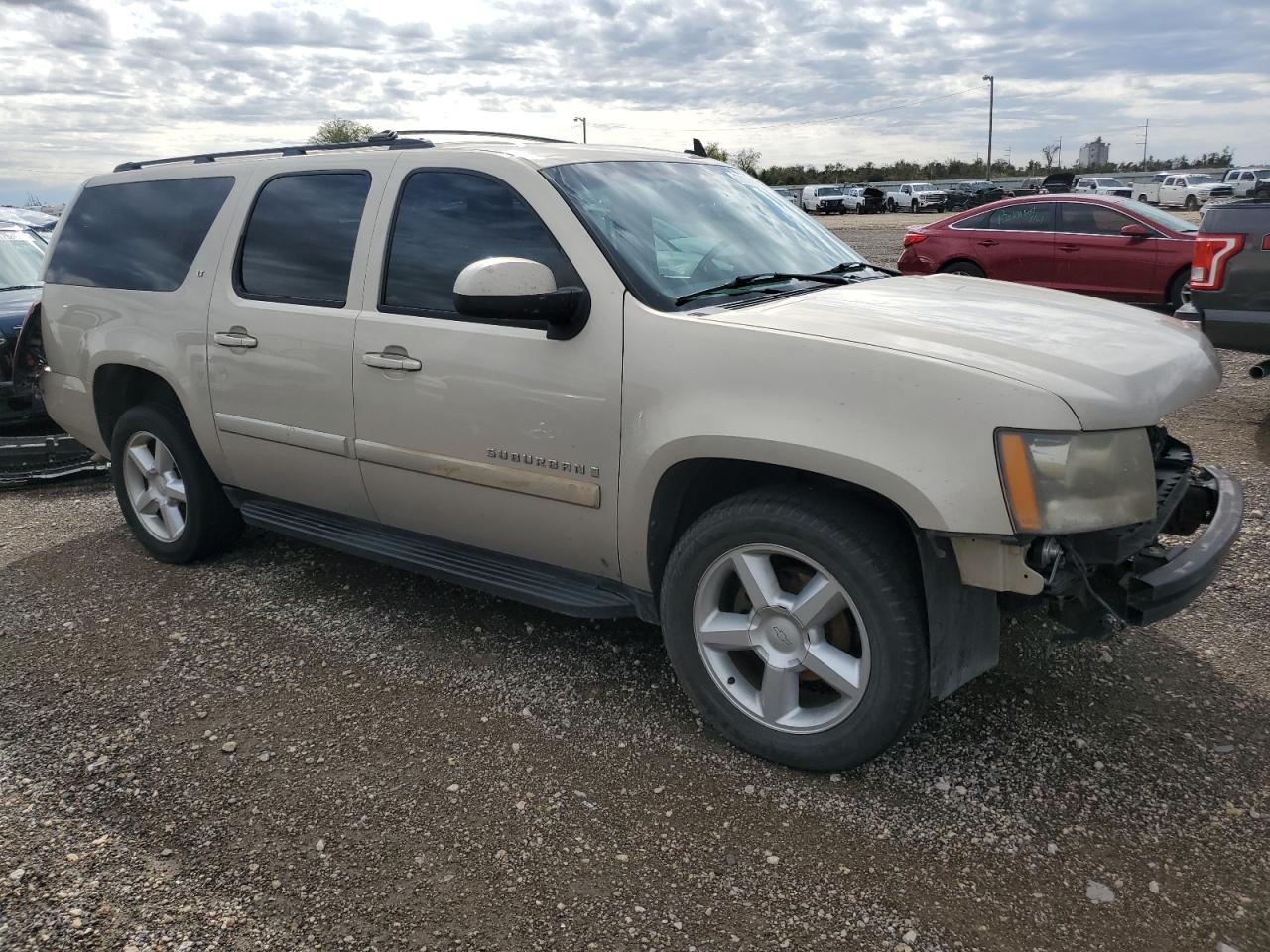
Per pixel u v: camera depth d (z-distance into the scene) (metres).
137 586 4.48
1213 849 2.53
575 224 3.12
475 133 3.98
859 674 2.73
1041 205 11.34
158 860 2.59
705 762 2.98
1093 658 3.52
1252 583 4.07
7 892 2.47
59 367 4.89
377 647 3.79
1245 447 6.04
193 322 4.16
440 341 3.34
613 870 2.52
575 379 3.03
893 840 2.60
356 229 3.68
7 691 3.52
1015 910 2.34
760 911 2.36
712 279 3.21
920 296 3.25
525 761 3.01
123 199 4.66
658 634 3.86
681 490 3.01
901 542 2.70
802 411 2.61
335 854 2.60
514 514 3.32
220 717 3.30
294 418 3.86
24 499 6.03
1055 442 2.37
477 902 2.41
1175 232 10.35
